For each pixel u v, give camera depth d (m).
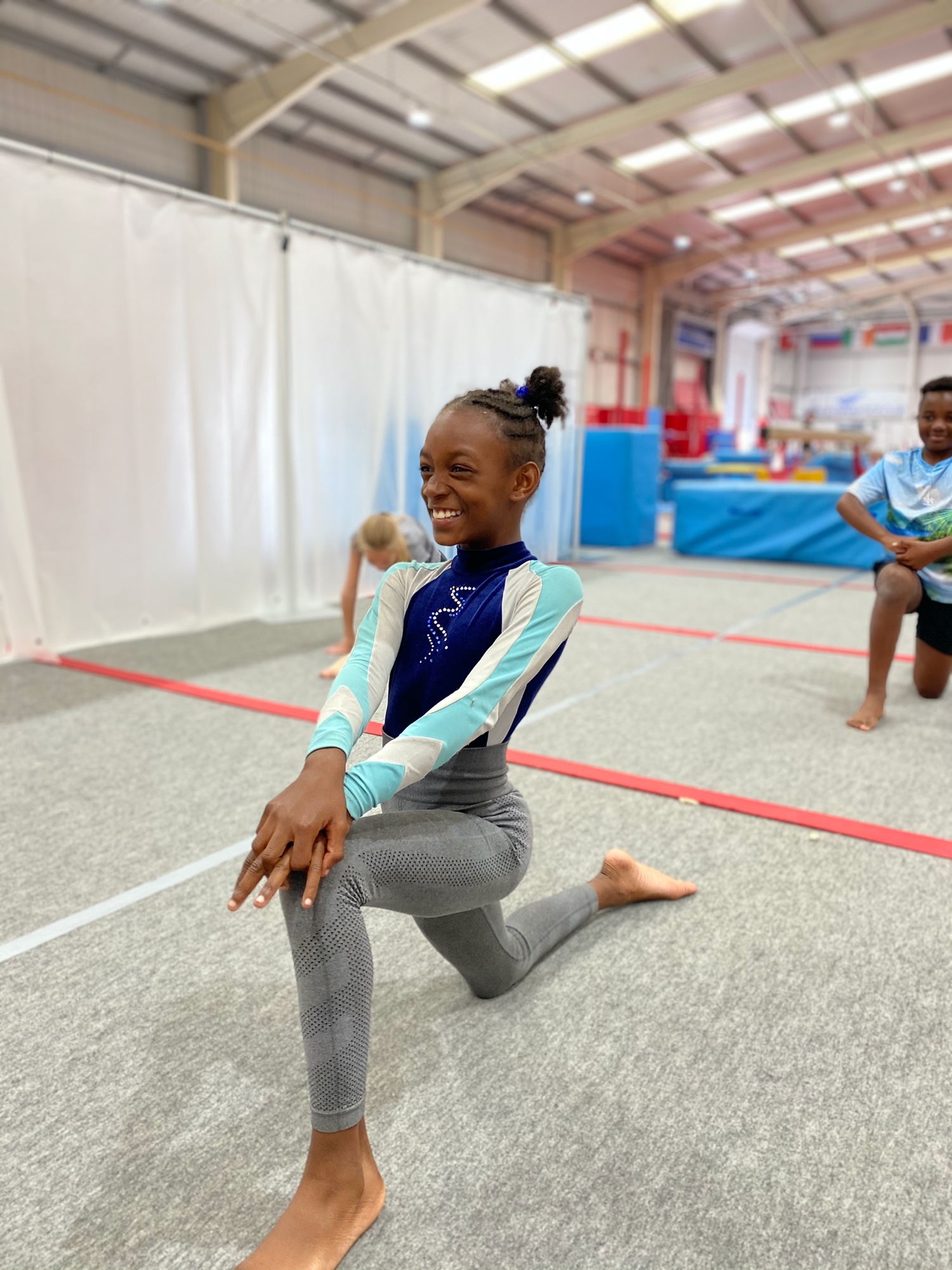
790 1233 0.92
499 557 0.99
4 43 7.04
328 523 4.57
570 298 6.09
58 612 3.64
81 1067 1.17
